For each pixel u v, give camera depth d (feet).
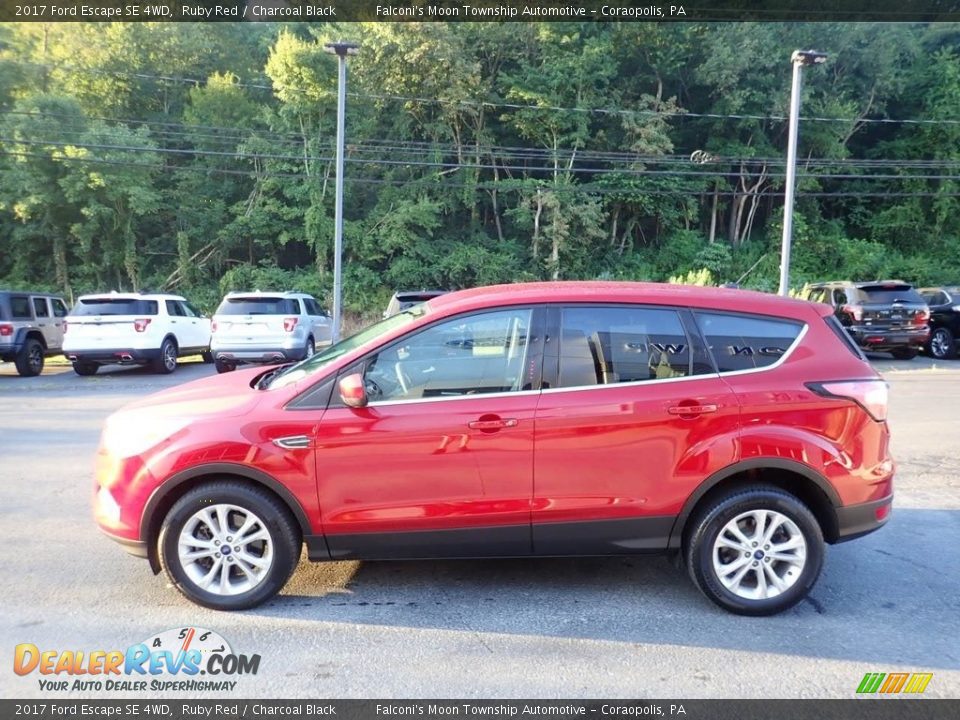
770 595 11.75
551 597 12.59
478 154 105.40
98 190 91.09
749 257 114.93
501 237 110.32
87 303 45.65
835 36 110.42
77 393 38.83
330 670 10.07
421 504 11.60
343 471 11.50
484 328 11.96
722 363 11.93
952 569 13.85
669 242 114.62
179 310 51.03
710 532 11.72
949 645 10.84
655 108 107.96
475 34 104.58
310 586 13.00
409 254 101.91
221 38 115.03
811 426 11.70
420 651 10.61
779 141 120.06
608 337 11.94
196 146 105.09
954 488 19.26
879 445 12.01
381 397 11.76
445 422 11.46
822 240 114.42
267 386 12.66
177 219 105.29
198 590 11.78
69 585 12.89
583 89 105.29
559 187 103.45
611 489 11.66
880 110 117.91
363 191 106.01
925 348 55.93
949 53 118.83
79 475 20.53
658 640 10.96
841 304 52.49
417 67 99.09
